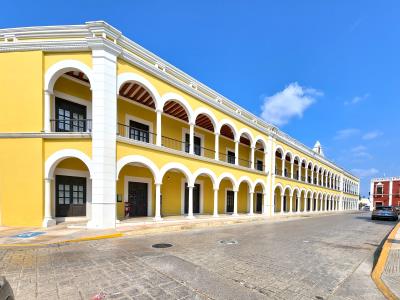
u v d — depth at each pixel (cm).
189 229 1269
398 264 632
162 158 1402
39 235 905
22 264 587
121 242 860
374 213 2316
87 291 440
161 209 1678
